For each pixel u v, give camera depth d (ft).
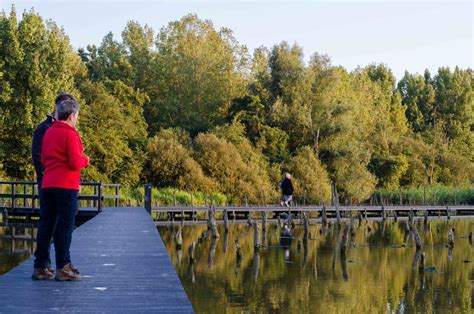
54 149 23.49
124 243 39.47
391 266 80.59
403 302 60.08
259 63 262.67
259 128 204.54
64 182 23.53
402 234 122.62
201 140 183.01
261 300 59.62
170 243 101.19
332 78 218.38
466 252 94.84
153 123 215.10
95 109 167.53
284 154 201.57
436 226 142.51
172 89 231.71
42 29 153.38
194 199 163.84
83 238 42.83
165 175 174.81
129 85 227.61
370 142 247.09
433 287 67.41
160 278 25.93
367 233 124.77
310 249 96.94
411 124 313.12
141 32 262.88
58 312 19.53
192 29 244.63
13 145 148.56
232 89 236.22
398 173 234.58
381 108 273.13
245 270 75.92
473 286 67.87
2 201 105.91
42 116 145.48
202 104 227.61
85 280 25.30
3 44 147.54
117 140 168.66
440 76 350.02
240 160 183.52
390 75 341.62
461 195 208.74
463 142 300.61
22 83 148.25
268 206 141.49
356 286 67.21
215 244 101.45
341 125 211.82
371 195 215.10
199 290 63.67
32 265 29.25
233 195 179.52
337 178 206.59
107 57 253.03
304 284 67.97
